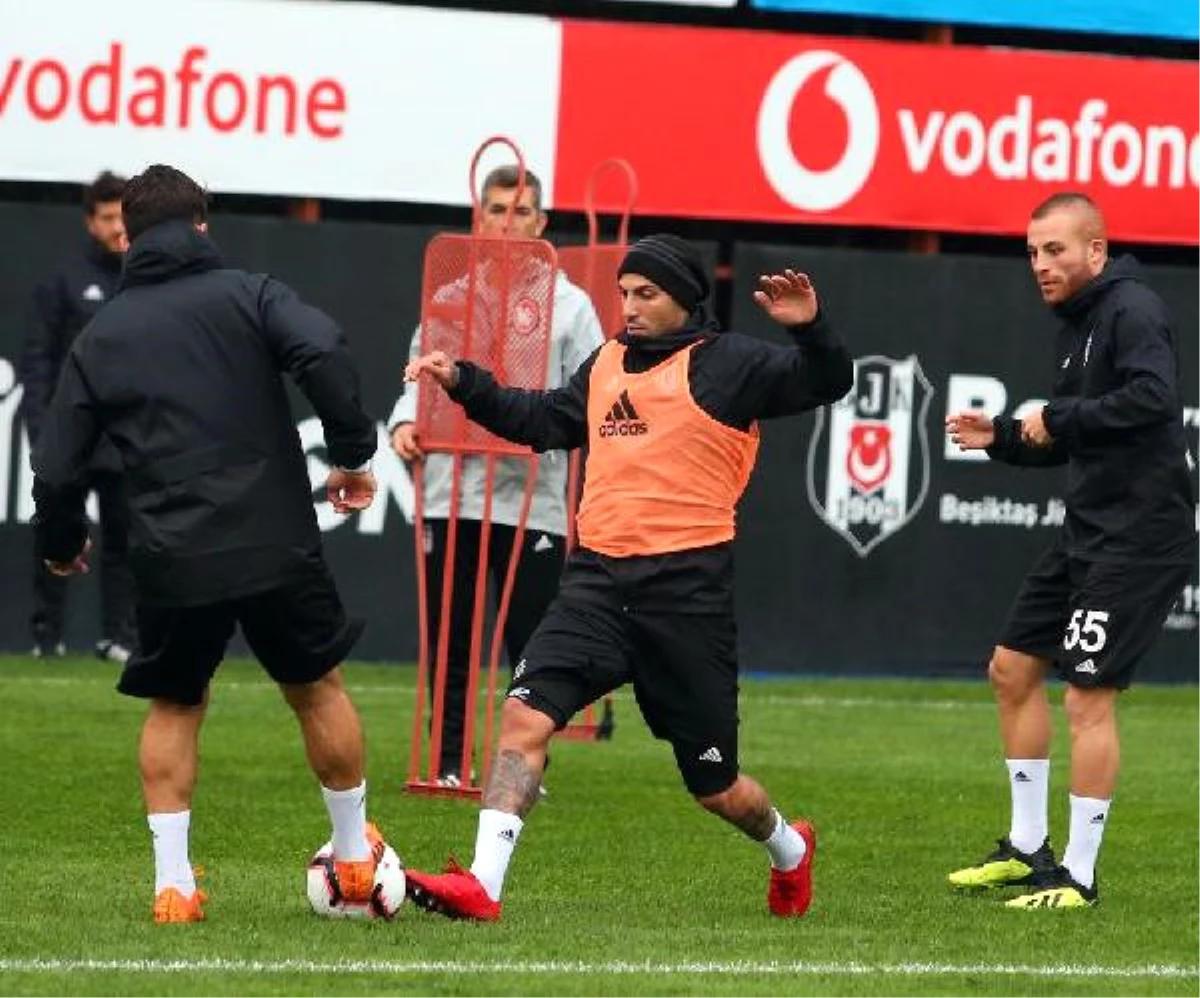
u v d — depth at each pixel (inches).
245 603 1011.9
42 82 2183.8
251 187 2219.5
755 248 2294.5
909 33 2487.7
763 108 2303.2
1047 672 1240.8
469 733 1498.5
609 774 1628.9
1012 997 933.2
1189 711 2164.1
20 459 2176.4
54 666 2103.8
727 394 1052.5
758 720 1979.6
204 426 1005.8
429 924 1055.0
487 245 1476.4
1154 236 2365.9
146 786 1047.0
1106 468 1172.5
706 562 1052.5
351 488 1035.9
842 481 2313.0
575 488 1659.7
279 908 1092.5
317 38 2223.2
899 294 2313.0
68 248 2183.8
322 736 1039.6
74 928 1029.2
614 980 937.5
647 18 2476.6
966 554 2333.9
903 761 1761.8
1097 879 1272.1
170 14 2198.6
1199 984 971.9
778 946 1034.1
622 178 2282.2
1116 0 2351.1
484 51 2255.2
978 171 2340.1
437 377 1077.1
